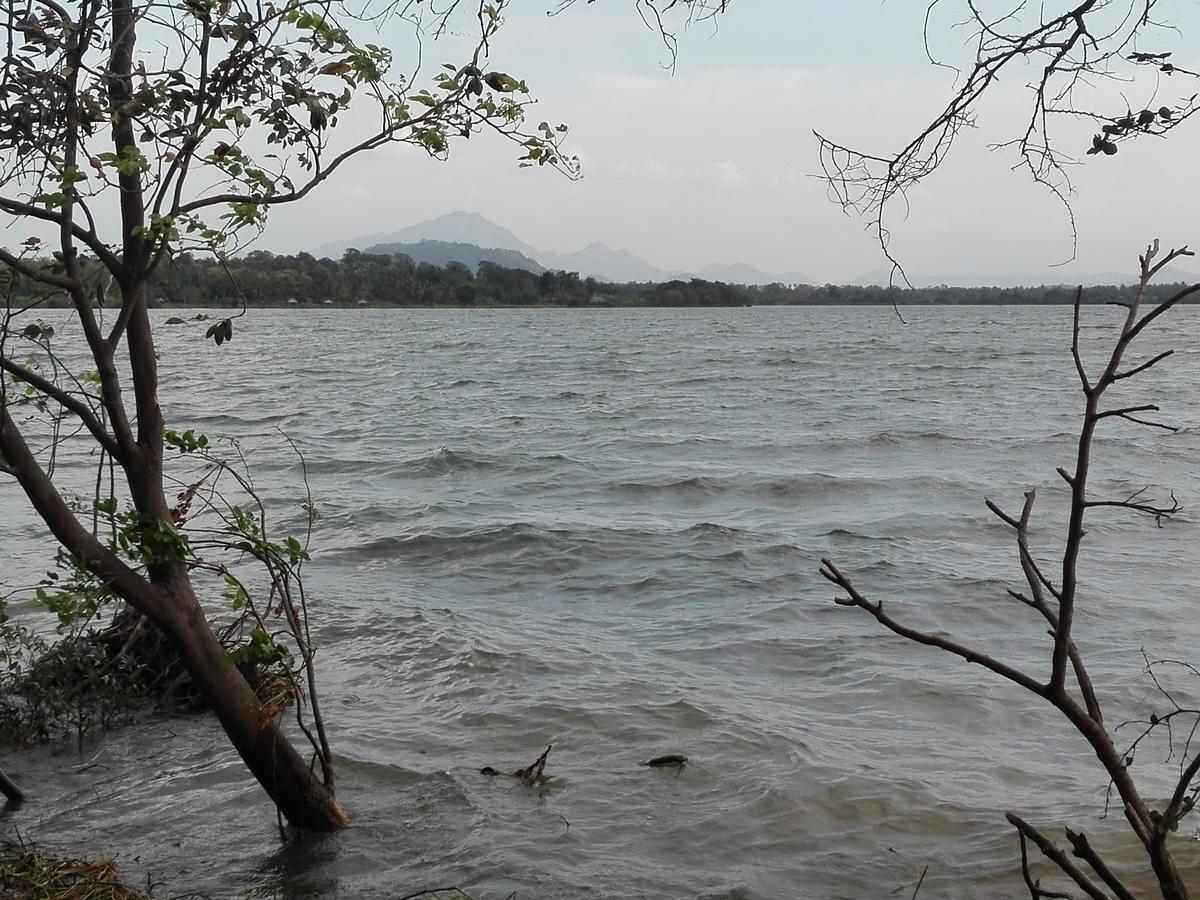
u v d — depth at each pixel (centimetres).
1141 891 521
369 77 451
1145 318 274
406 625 954
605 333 10050
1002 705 783
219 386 4062
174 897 514
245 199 460
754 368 5012
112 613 897
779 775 642
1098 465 1944
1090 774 664
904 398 3434
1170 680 835
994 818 595
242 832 580
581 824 587
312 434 2547
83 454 1947
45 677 721
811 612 1033
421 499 1655
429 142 464
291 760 556
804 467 1973
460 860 546
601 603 1094
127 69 468
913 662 878
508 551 1292
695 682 824
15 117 412
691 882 527
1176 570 1167
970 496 1653
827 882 531
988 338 8400
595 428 2678
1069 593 275
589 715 743
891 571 1174
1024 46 317
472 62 460
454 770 653
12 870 520
